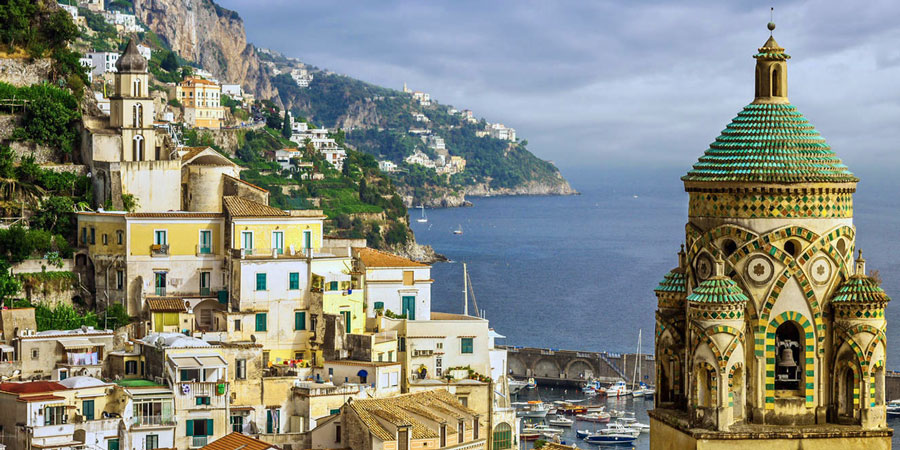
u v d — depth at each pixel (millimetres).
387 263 151750
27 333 131750
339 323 138750
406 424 114625
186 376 121312
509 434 140625
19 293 140250
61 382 115750
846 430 38031
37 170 159750
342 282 141750
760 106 39344
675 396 40469
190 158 161500
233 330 137875
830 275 38500
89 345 129875
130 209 155750
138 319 140625
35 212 155625
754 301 38531
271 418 127188
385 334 141750
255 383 126875
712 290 38281
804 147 38625
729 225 38781
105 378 125438
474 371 143750
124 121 163250
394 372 134875
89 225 145375
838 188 38281
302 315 141125
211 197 159625
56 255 144250
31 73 183750
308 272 141625
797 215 38375
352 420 115812
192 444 119062
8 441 110312
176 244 142625
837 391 38656
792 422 38531
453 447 118812
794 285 38406
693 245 39594
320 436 117062
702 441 38125
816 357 38500
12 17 184125
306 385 128500
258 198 159875
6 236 143125
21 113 169625
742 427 38281
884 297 38156
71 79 186750
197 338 132000
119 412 114562
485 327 145250
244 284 139125
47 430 109625
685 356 39438
